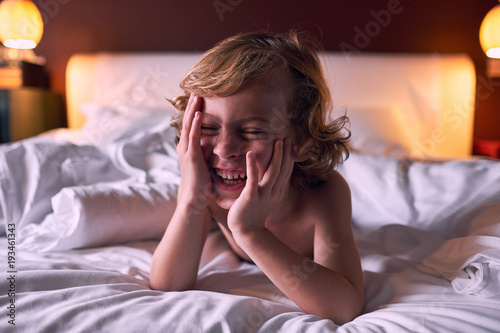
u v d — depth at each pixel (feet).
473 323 1.70
